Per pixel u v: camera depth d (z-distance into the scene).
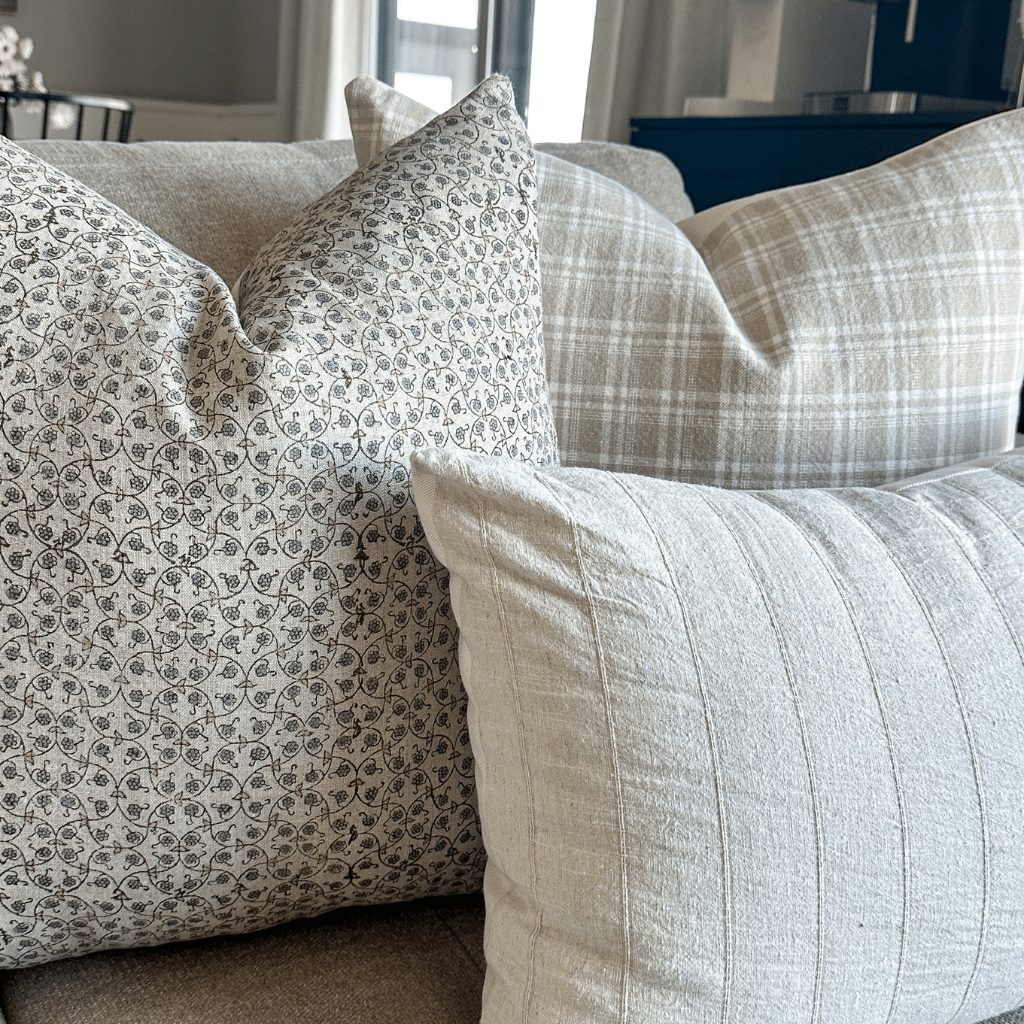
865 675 0.52
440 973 0.62
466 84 3.66
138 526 0.51
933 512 0.60
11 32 3.29
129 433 0.52
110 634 0.51
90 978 0.59
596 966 0.49
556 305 0.79
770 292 0.82
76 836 0.53
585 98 3.19
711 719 0.49
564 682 0.49
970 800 0.52
